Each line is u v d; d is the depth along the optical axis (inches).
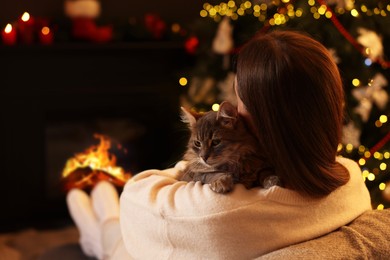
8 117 130.7
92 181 93.4
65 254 109.9
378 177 108.7
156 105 145.3
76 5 135.8
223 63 129.3
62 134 139.6
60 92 135.0
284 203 45.1
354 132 101.7
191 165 57.0
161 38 144.3
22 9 136.2
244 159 51.3
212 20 132.8
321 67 44.6
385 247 45.7
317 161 45.5
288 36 46.1
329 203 46.8
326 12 104.7
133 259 50.6
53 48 130.6
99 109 139.9
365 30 104.2
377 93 106.1
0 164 131.6
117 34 139.9
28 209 135.9
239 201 44.4
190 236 45.3
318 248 43.7
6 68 128.6
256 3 124.2
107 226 77.2
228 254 44.3
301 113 44.1
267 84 44.3
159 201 47.6
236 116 52.6
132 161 146.6
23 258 115.7
